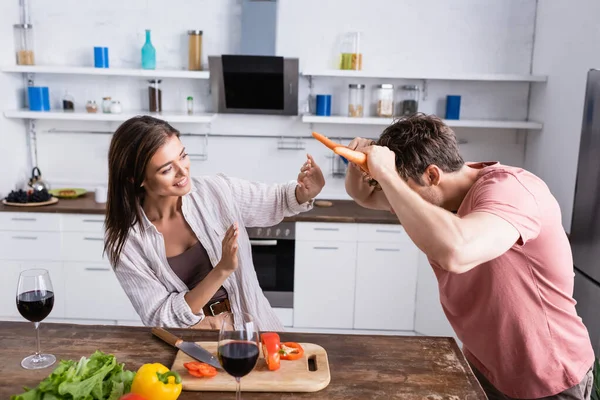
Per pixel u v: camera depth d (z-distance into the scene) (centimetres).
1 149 396
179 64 421
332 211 396
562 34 366
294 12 414
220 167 438
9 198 387
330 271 386
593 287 279
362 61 420
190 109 412
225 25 416
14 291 387
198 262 203
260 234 381
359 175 195
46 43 419
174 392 131
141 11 415
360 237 381
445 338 180
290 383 146
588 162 287
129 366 157
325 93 425
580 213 296
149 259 196
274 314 216
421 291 385
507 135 432
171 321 188
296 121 430
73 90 428
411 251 381
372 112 427
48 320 391
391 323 392
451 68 420
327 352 168
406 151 155
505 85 424
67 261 384
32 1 414
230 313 188
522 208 140
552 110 381
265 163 437
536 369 169
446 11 414
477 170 162
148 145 180
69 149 436
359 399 143
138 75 393
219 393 146
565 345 167
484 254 129
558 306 164
